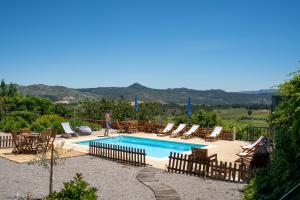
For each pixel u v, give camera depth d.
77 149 19.44
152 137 25.20
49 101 39.69
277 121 7.10
